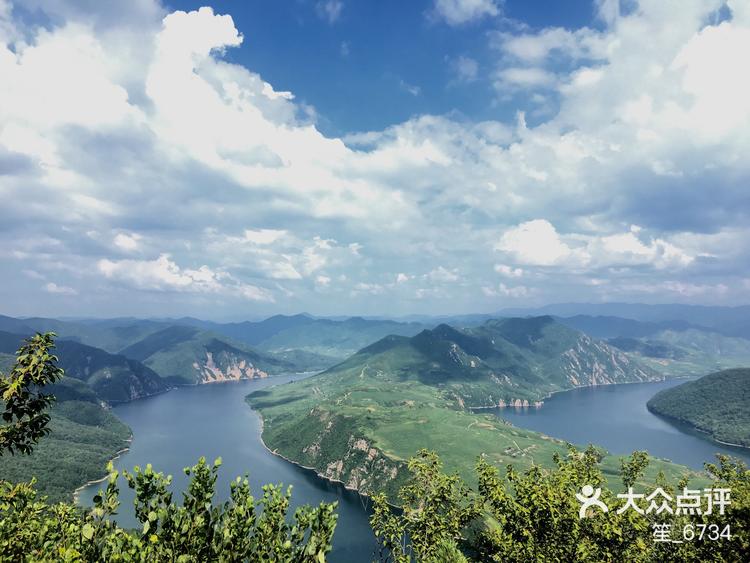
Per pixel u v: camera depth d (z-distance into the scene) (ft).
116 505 69.67
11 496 84.89
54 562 65.31
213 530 69.46
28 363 74.79
